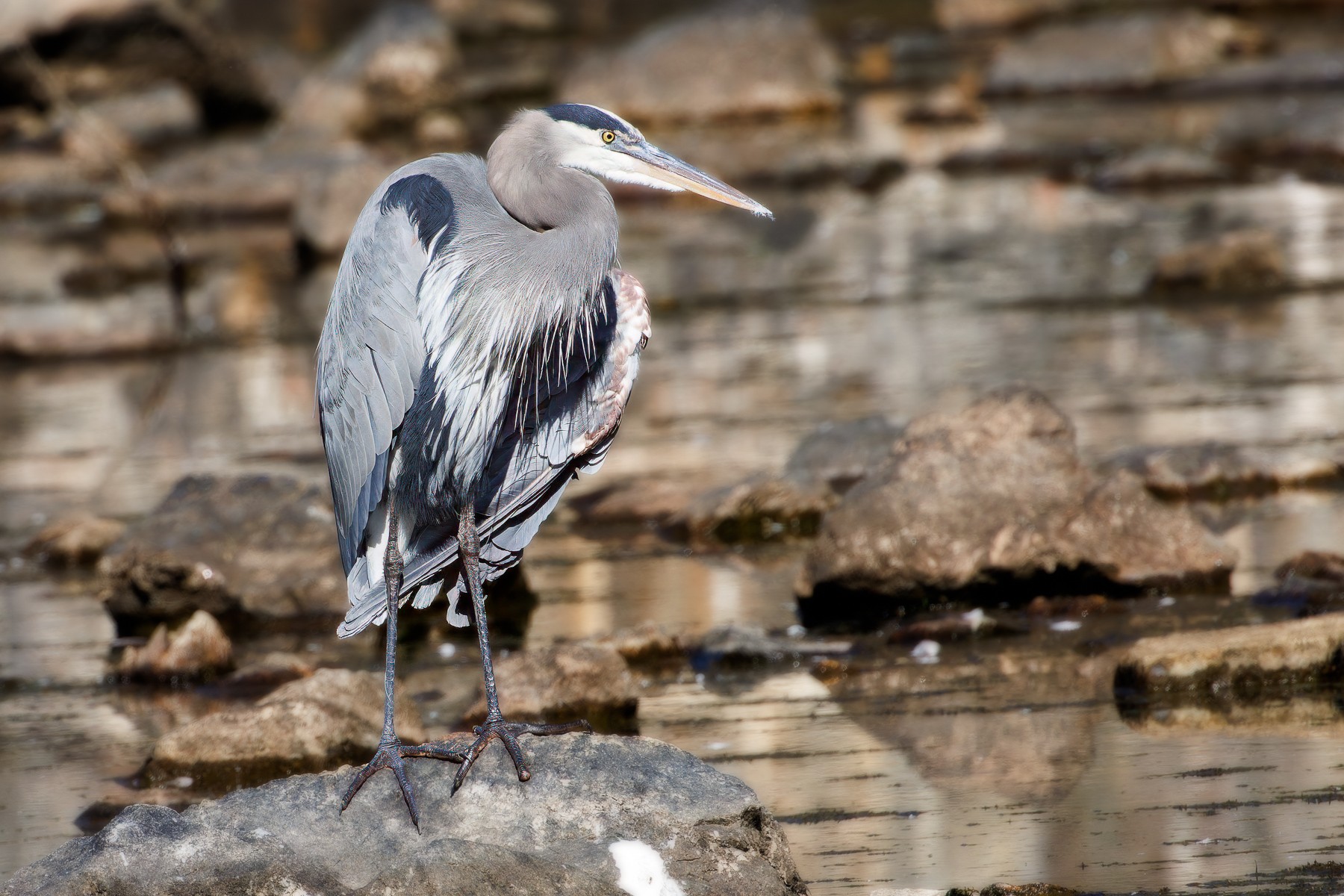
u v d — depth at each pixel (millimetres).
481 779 6867
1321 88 35344
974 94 39344
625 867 6531
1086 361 17766
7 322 23141
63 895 6227
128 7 37500
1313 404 15555
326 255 26359
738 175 31094
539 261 7305
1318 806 7824
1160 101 36250
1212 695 9375
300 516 12555
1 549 13938
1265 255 20719
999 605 11227
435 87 36125
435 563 7355
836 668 10250
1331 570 10953
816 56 37219
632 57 37406
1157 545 11328
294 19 51656
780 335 20172
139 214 30609
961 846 7664
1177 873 7234
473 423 7195
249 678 10711
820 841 7816
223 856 6445
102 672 11078
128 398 19016
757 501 13422
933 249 24531
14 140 37062
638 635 10734
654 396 17719
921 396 16844
